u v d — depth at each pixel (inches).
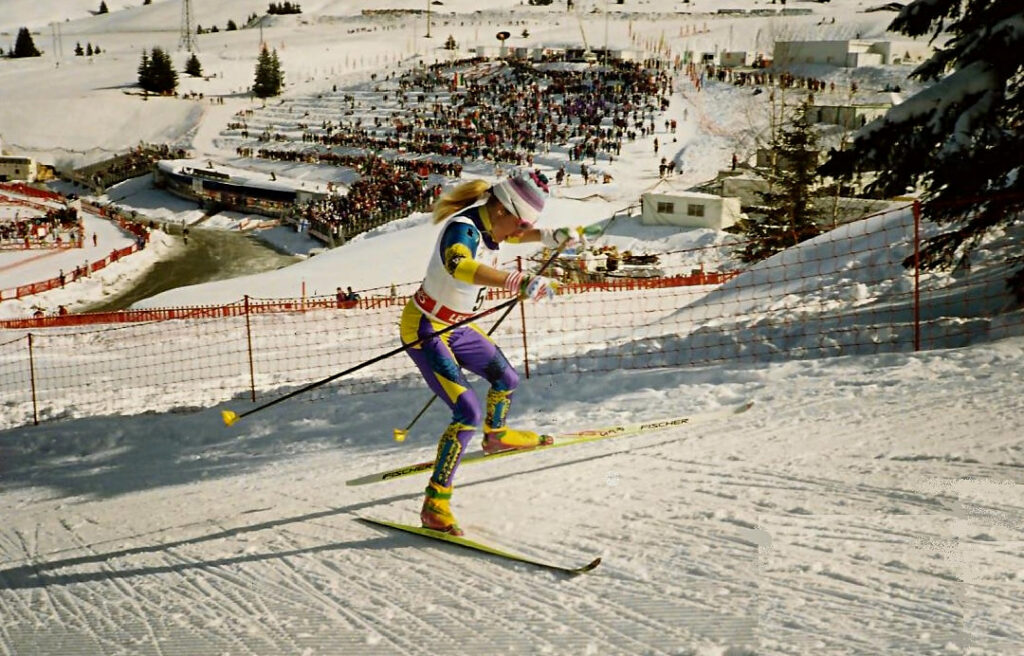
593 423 280.7
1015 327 347.9
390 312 959.6
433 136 2910.9
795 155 1042.7
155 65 4323.3
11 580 199.6
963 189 395.9
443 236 175.0
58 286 1776.6
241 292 1381.6
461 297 175.6
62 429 465.4
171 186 3009.4
